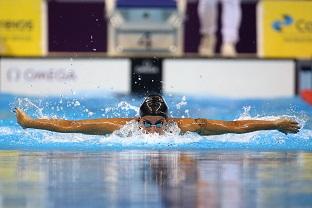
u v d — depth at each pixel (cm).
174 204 1084
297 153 1952
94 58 4097
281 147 2169
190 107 3753
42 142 2258
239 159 1762
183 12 4341
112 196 1159
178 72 4134
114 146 2142
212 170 1514
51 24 4409
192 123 2330
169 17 4362
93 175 1416
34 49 4288
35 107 3584
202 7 4297
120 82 4097
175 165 1608
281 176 1410
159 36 4394
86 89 4088
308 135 2505
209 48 4350
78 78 4088
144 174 1436
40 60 4081
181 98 4019
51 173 1445
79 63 4088
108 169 1521
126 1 4306
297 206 1063
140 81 4103
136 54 4372
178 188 1248
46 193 1185
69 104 3709
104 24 4425
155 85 4106
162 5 4297
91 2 4422
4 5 4259
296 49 4375
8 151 1970
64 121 2331
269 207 1055
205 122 2314
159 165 1606
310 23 4372
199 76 4141
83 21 4425
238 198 1140
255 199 1129
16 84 4088
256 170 1516
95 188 1241
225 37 4328
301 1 4369
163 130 2314
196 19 4422
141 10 4344
